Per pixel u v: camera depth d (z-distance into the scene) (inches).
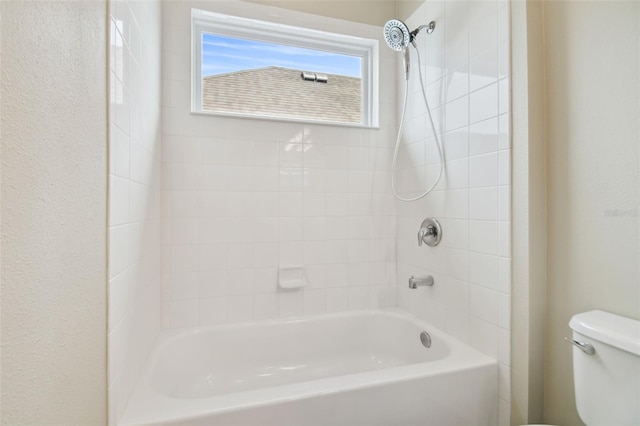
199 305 67.3
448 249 61.9
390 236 80.9
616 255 39.2
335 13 77.5
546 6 47.4
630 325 36.2
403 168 77.6
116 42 35.7
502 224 49.8
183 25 66.4
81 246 27.6
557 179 45.9
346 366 72.9
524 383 46.5
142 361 49.4
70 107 25.5
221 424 37.7
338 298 77.1
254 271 70.9
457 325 59.6
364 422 42.5
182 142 66.1
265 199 71.6
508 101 48.6
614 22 39.4
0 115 17.6
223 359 66.4
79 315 27.3
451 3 60.6
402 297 78.6
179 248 66.0
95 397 30.7
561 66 45.4
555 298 46.0
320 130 75.7
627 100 38.2
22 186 19.7
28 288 20.4
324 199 75.9
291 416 39.6
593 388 37.0
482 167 53.6
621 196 38.7
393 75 81.5
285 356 70.6
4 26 18.0
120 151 37.2
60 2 24.0
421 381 45.5
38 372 21.5
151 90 54.4
